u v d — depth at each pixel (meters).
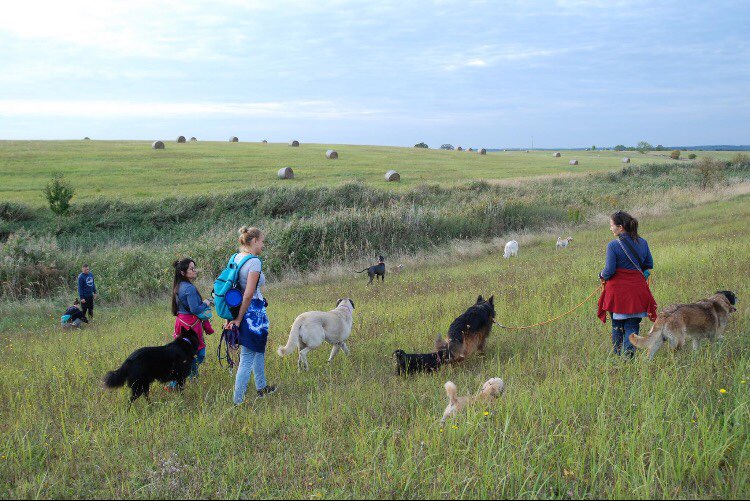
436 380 5.95
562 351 6.40
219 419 4.92
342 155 63.41
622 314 5.77
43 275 17.22
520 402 4.64
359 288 14.83
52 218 26.44
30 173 39.31
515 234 24.61
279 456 4.13
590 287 9.96
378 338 8.07
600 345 6.37
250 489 3.73
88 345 9.23
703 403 4.40
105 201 27.95
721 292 6.20
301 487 3.68
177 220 27.31
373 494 3.47
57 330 12.20
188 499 3.61
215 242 19.55
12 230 24.48
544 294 9.77
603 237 22.38
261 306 5.68
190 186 35.19
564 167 58.94
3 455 4.32
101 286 16.86
